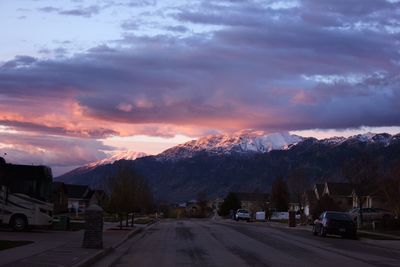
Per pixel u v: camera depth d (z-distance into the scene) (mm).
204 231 39438
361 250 25875
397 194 50844
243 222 67500
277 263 18859
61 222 33156
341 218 36250
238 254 21891
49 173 31609
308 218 62500
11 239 24438
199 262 18844
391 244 31375
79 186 90000
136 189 41656
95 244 21516
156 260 19453
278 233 38750
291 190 88562
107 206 42688
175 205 145125
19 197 30375
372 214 55781
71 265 15773
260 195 125188
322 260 20312
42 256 17812
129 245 26172
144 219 63562
